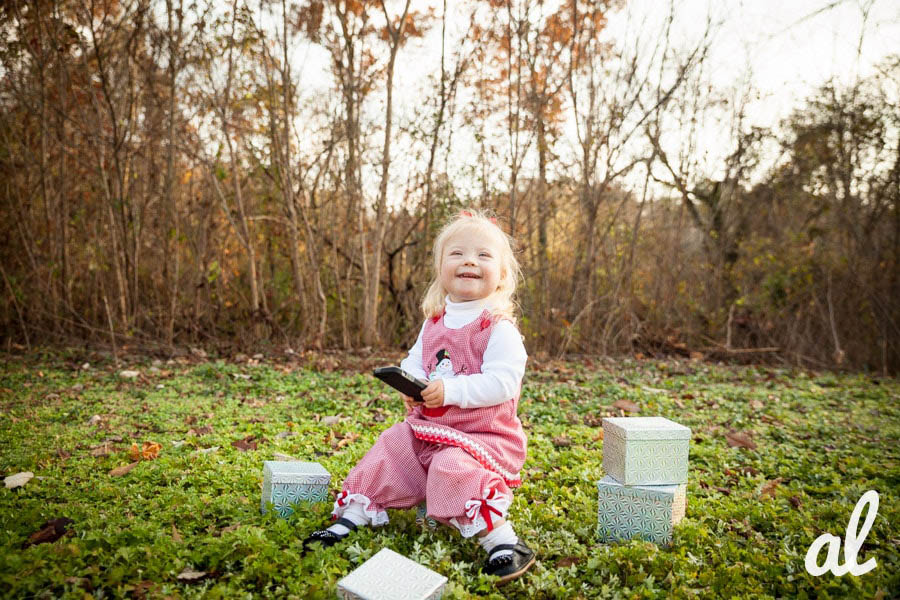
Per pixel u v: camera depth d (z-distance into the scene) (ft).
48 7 25.07
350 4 26.66
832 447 14.99
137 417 15.43
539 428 15.58
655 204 33.99
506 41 28.02
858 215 33.76
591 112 29.43
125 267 26.94
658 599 7.43
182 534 8.46
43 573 7.14
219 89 25.84
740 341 34.22
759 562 8.29
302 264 28.63
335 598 7.00
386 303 29.91
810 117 34.65
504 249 10.12
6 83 25.34
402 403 17.65
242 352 25.96
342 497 8.74
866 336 32.81
